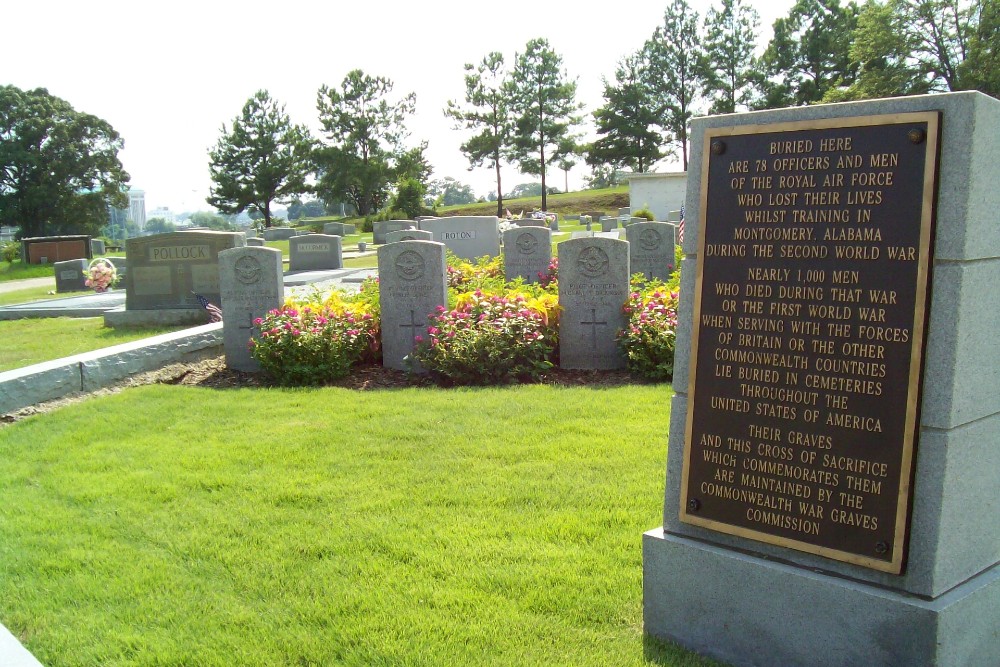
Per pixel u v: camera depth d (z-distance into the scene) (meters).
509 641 3.74
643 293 10.83
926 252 3.09
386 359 10.32
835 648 3.31
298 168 68.75
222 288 10.42
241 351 10.45
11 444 7.16
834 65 61.66
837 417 3.33
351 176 68.12
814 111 3.35
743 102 64.50
